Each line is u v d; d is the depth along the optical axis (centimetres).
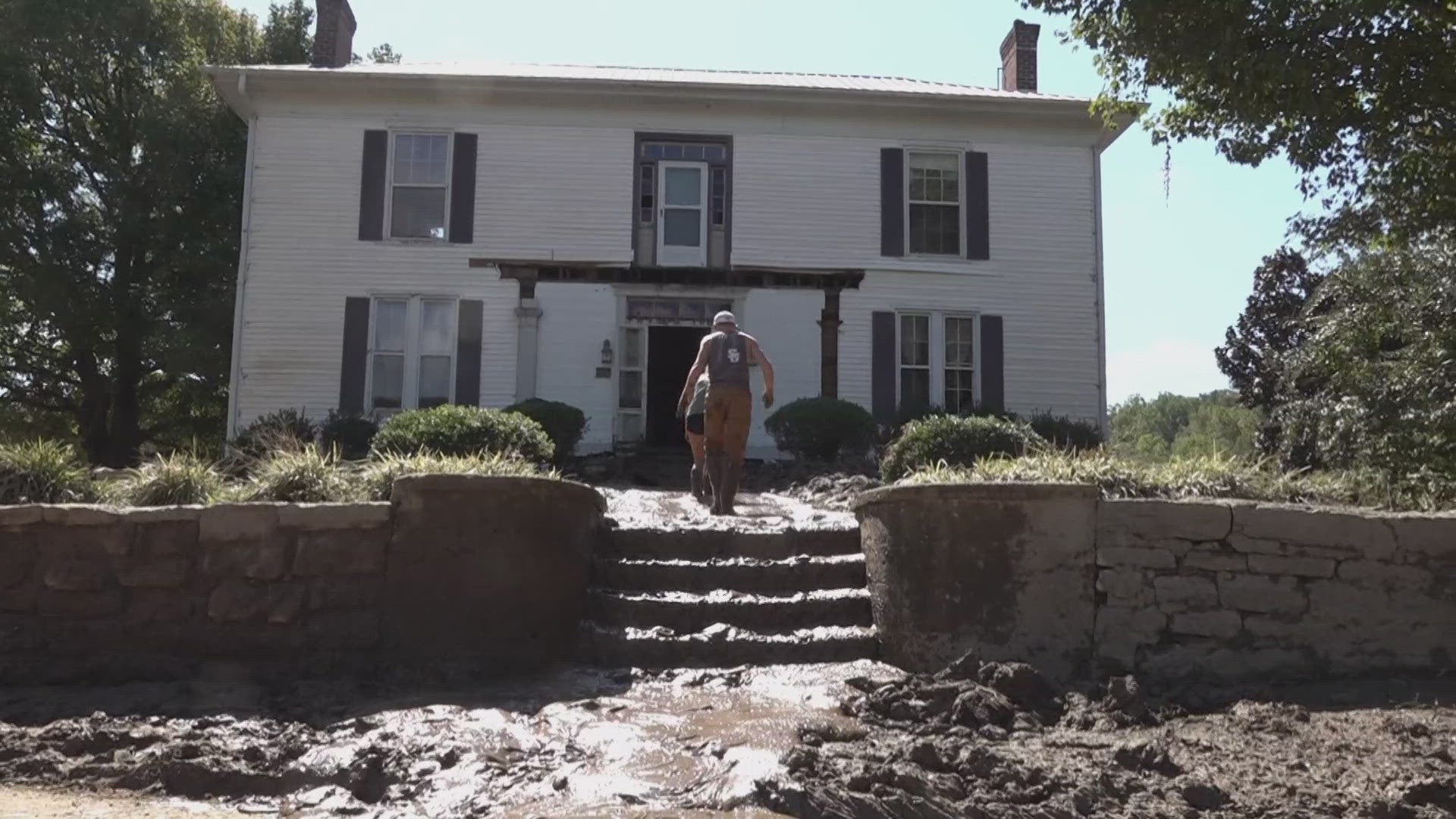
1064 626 668
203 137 2244
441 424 1209
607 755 491
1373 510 713
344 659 661
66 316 2192
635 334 1767
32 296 2180
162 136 2209
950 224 1838
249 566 673
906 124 1841
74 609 669
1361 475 845
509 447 1215
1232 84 818
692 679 630
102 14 2181
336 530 678
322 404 1716
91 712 588
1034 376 1809
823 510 1066
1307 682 652
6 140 2164
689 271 1770
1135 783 479
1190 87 886
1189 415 7244
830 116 1828
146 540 678
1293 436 980
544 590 688
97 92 2309
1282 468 954
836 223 1811
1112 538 676
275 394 1714
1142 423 7381
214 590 672
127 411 2402
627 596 716
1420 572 671
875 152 1831
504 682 643
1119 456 895
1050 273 1831
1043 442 1154
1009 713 575
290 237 1747
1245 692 632
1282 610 669
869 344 1789
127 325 2267
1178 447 1227
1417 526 675
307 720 567
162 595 672
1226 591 671
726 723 534
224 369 2245
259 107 1767
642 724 535
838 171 1823
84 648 665
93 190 2330
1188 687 645
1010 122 1848
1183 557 675
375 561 673
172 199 2280
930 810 436
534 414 1521
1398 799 468
